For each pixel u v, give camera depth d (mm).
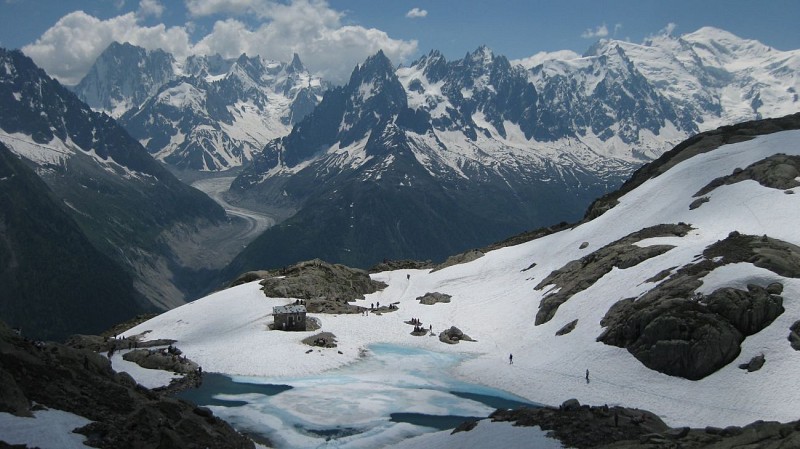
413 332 170875
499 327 169375
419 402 122938
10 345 92688
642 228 186000
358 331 172625
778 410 102812
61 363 96625
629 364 127000
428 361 150500
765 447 69250
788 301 121375
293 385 133875
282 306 173125
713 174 196125
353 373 142375
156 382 133875
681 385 117062
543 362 139375
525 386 130000
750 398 107438
